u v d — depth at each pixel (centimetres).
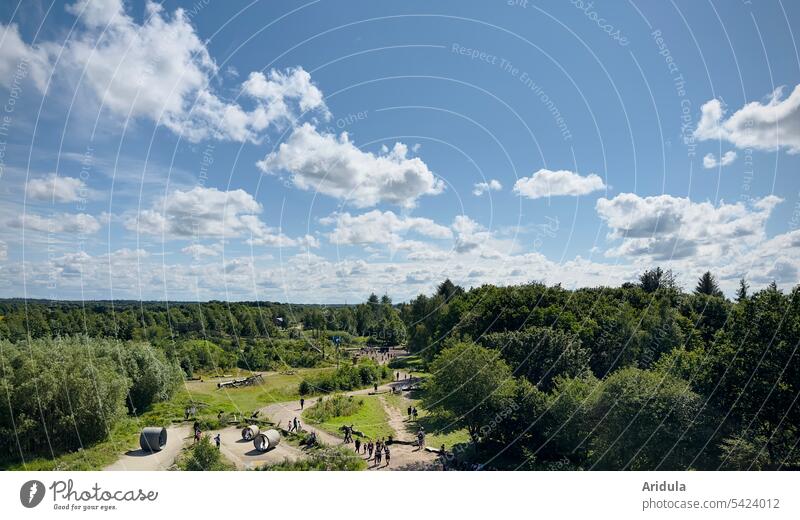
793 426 3316
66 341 5716
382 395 7306
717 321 7325
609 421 3650
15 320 8325
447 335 9056
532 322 8144
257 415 5975
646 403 3528
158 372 6388
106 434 4753
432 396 5231
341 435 5116
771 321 3669
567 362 5797
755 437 3338
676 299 8381
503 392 4403
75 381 4656
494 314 8906
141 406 6175
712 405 3500
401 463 4081
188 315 12800
